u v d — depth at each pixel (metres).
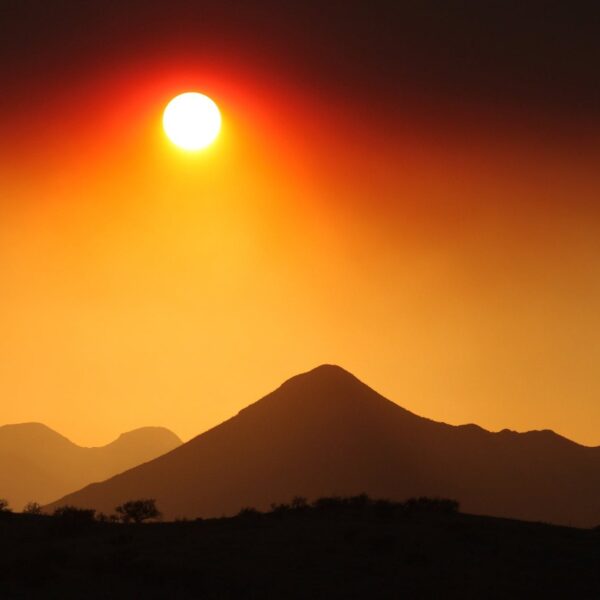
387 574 154.00
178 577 147.75
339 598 144.12
